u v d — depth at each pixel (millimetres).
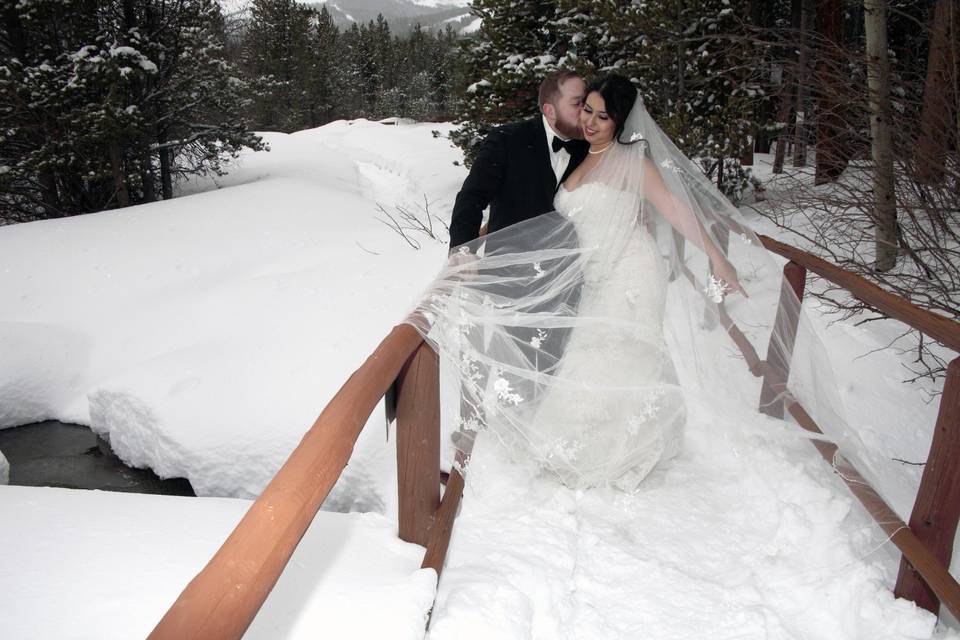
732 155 8422
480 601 2010
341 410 1706
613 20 8719
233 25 16188
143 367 4875
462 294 2641
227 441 4109
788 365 2766
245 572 1189
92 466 4809
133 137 12453
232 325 5656
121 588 1780
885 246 5363
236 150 15609
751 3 11156
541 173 2912
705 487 2865
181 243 8195
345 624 1747
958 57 5289
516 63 11055
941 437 2082
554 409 2803
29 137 12477
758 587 2291
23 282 7188
